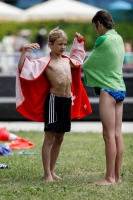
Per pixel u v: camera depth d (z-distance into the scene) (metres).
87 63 13.51
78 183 13.65
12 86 26.89
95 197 12.24
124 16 60.41
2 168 15.59
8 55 30.92
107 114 13.36
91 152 18.23
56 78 13.74
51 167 14.34
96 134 23.06
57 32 13.76
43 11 46.81
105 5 60.50
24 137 22.03
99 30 13.71
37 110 14.06
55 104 13.77
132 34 57.16
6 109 24.14
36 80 13.94
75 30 56.38
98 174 14.83
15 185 13.47
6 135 20.14
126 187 13.12
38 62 13.78
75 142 20.58
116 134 13.66
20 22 56.72
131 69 30.28
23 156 17.59
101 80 13.37
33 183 13.66
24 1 61.97
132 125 26.62
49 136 13.95
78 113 14.45
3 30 56.31
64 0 48.62
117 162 13.73
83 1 60.41
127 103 24.19
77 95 14.43
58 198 12.18
